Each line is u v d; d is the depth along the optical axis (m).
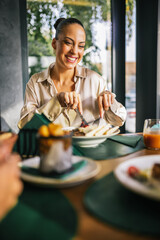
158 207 0.50
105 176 0.68
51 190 0.59
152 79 2.78
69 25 1.67
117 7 2.88
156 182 0.53
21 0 2.56
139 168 0.66
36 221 0.44
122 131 3.18
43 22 2.70
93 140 1.02
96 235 0.41
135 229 0.42
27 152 0.94
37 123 1.03
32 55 2.71
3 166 0.44
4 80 2.50
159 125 1.03
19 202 0.52
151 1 2.69
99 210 0.48
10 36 2.48
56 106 1.42
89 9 2.81
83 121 1.40
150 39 2.76
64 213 0.47
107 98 1.42
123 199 0.54
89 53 2.88
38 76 1.93
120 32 2.94
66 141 0.63
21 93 2.63
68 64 1.75
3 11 2.42
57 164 0.62
